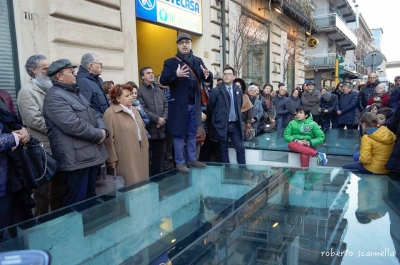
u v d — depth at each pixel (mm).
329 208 2758
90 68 3512
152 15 6254
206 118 4926
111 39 5145
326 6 22094
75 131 2619
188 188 3432
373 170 3600
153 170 4328
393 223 2424
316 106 7809
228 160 4820
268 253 2186
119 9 5375
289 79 13578
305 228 2441
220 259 2186
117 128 3230
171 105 3568
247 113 5641
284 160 5184
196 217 2873
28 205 2504
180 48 3488
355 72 30359
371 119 3676
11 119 2281
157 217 2914
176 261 2248
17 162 2256
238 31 9016
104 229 2475
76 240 2262
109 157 3191
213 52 8336
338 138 6320
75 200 2764
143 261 2307
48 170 2494
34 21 3957
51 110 2607
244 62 9586
